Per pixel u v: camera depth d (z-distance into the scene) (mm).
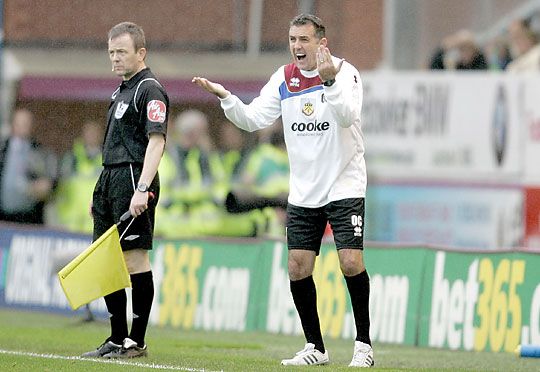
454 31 52906
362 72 50406
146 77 26312
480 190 48281
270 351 30891
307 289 26109
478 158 48344
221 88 25812
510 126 48062
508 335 33719
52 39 57906
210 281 41469
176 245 42562
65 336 34375
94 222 26953
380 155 49250
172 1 56844
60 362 25172
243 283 40625
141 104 26094
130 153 26172
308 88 25547
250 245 40812
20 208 54656
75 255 42125
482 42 52719
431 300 35812
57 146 57062
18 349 29141
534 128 47906
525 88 47938
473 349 34500
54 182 55219
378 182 49125
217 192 52375
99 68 57594
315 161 25562
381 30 53531
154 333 38156
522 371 26844
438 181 48656
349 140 25391
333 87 24047
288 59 55656
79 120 57344
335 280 38062
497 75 48219
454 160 48531
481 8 52812
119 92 26531
